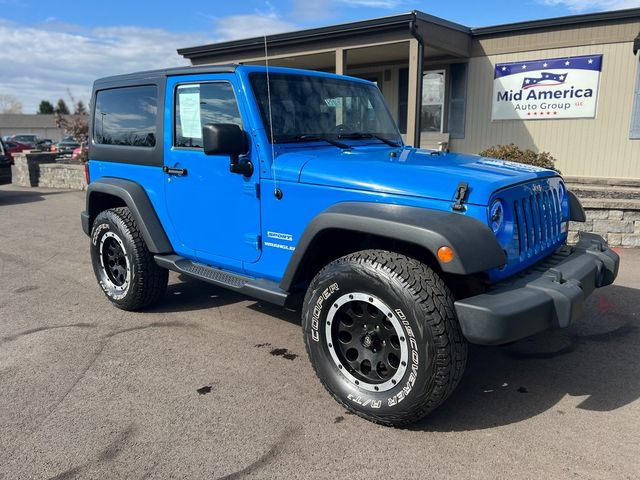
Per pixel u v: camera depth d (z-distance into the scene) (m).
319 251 3.27
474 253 2.60
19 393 3.32
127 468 2.60
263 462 2.63
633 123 10.30
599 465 2.57
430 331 2.64
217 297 5.18
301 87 3.81
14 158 17.03
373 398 2.91
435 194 2.84
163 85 4.11
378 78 13.59
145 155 4.37
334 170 3.18
